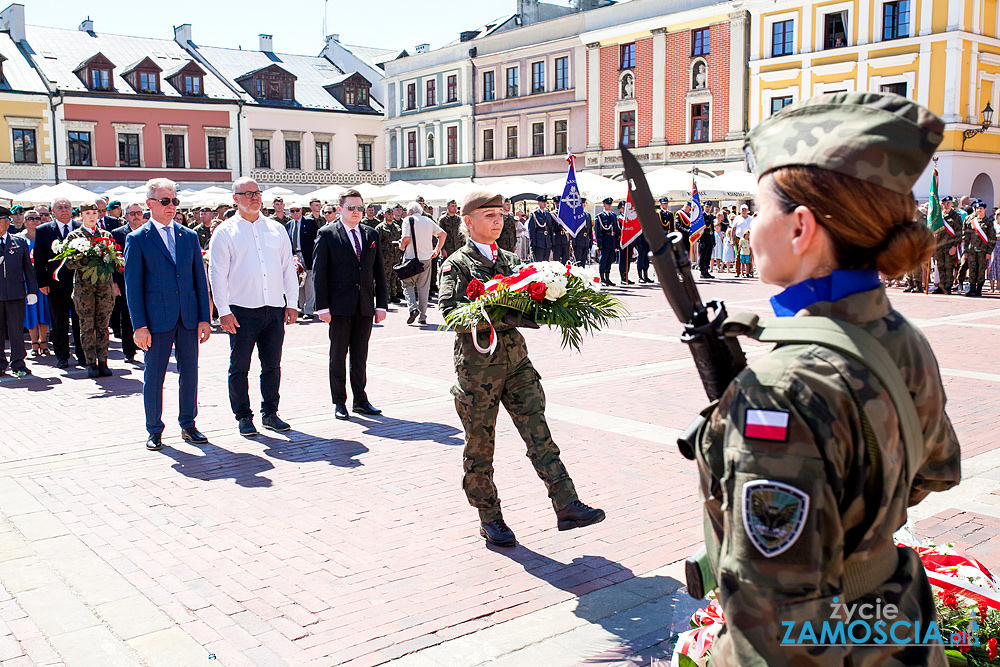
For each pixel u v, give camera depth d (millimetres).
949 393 7703
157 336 6344
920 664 1345
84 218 11008
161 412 6449
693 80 35094
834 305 1300
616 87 37969
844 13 30969
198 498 5137
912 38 29547
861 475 1237
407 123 49281
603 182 25641
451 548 4301
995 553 4078
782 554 1188
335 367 7223
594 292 4078
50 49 43844
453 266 4363
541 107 41250
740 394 1270
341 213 7199
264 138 47188
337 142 49781
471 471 4305
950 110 29234
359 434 6703
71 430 6926
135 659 3209
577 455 5910
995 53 30516
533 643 3295
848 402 1213
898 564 1409
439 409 7570
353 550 4285
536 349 10750
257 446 6379
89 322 9398
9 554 4258
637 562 4105
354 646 3287
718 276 24516
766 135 1370
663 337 11797
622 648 3225
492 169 44375
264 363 6930
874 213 1258
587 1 43594
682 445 1453
